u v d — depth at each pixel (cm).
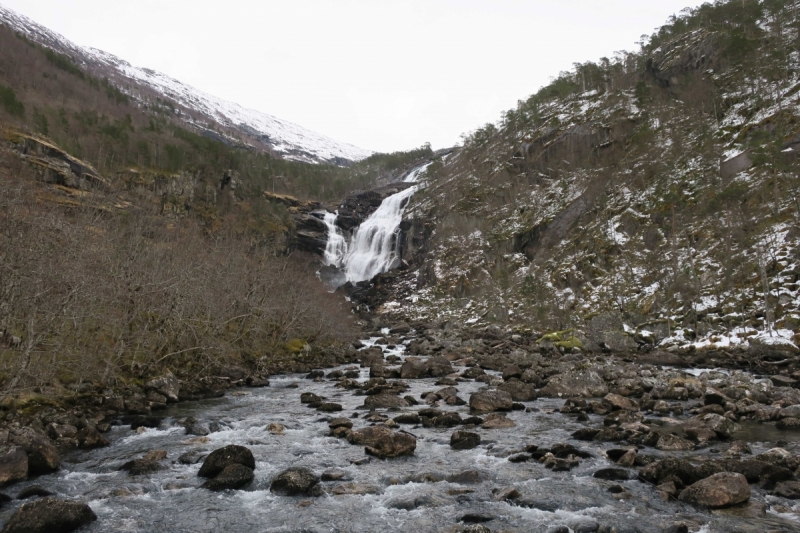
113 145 7725
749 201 4666
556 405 1783
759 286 3662
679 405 1686
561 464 1090
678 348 3356
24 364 1448
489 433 1386
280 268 3922
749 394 1775
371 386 2225
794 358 2709
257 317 3131
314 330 3847
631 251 5209
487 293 6150
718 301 3794
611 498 920
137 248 2327
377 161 18000
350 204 10750
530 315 5209
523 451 1203
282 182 12156
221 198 8094
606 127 7869
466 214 8231
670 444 1213
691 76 7788
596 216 6216
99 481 1018
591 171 7344
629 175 6550
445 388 2038
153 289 2212
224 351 2520
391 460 1162
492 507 891
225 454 1070
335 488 984
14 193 1777
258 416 1619
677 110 7475
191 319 2423
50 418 1371
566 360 3033
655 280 4653
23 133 5544
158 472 1080
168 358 2362
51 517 787
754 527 784
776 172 4538
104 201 3027
